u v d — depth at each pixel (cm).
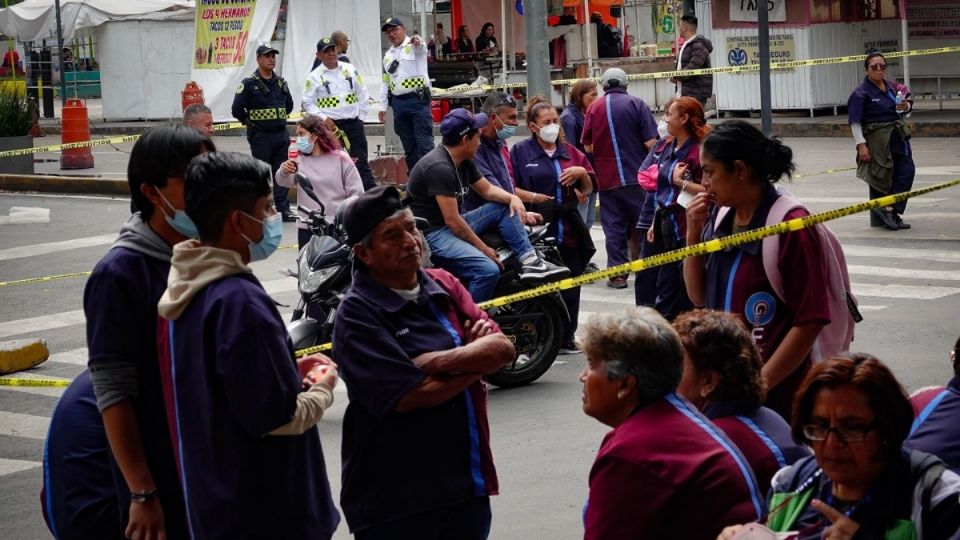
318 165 1049
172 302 383
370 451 450
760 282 477
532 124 963
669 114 816
